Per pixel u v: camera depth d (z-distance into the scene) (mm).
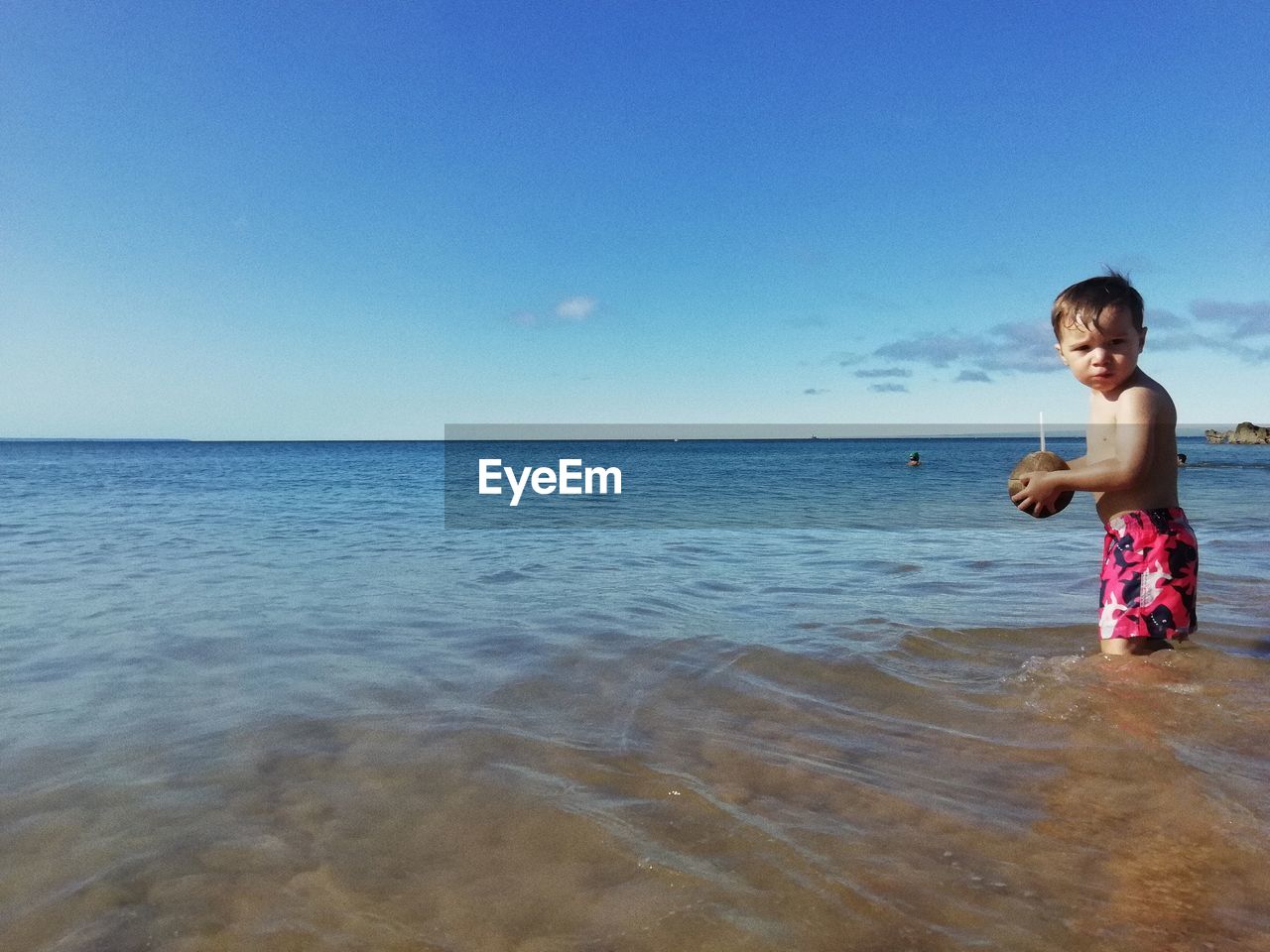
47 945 1437
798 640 3750
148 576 6043
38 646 3842
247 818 1935
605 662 3402
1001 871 1640
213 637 4008
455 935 1452
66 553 7473
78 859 1747
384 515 12109
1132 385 3395
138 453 80812
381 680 3180
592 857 1724
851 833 1809
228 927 1483
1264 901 1516
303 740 2486
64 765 2303
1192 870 1632
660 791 2055
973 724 2551
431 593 5266
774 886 1592
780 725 2570
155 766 2287
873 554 7234
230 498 16172
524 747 2396
